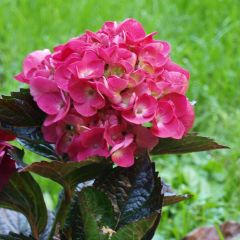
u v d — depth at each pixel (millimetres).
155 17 1899
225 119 1555
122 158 725
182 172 1396
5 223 941
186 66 1694
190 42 1872
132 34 777
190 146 770
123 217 766
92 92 722
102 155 717
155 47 758
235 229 1174
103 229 746
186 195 792
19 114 753
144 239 775
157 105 728
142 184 771
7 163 784
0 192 812
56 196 1288
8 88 1552
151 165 770
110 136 721
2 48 1780
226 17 1982
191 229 1258
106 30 781
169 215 1304
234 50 1865
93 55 729
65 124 735
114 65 730
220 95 1654
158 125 733
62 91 729
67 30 1849
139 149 745
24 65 790
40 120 760
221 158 1464
